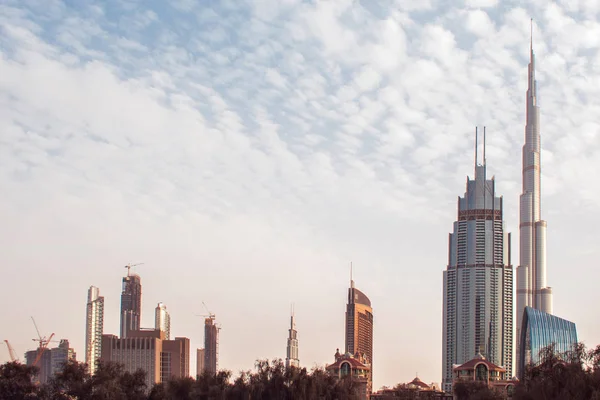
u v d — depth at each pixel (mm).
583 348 169250
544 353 175625
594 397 148875
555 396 163875
